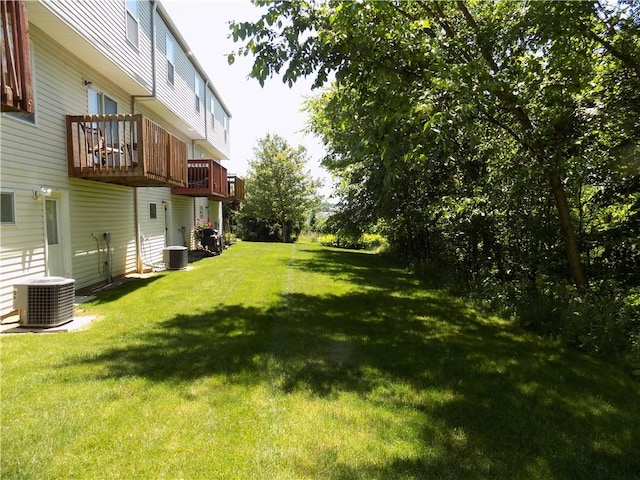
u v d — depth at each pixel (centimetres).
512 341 562
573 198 670
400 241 1602
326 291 912
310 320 645
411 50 542
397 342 543
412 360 473
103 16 802
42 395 351
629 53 546
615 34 537
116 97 1010
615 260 642
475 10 663
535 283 705
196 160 1502
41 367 415
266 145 3170
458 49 595
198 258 1528
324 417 329
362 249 2628
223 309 698
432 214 821
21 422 305
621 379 434
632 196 618
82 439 286
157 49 1162
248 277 1062
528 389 400
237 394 366
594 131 592
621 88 585
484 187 755
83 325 582
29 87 437
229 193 2069
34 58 670
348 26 526
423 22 536
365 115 586
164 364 432
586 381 424
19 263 630
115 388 369
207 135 1859
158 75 1174
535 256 716
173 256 1171
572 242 625
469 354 501
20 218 631
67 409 328
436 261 1144
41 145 688
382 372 433
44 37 697
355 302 802
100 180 874
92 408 331
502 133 712
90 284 888
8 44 411
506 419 337
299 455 276
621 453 294
